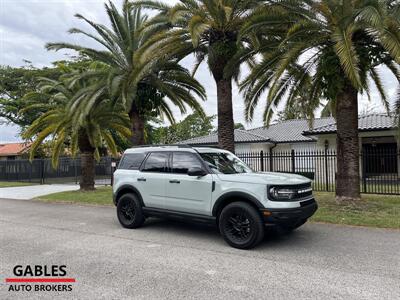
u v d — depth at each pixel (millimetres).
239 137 24922
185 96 16172
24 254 5922
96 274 4824
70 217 10031
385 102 11672
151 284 4402
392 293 4000
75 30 14141
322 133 19469
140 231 7734
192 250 6043
